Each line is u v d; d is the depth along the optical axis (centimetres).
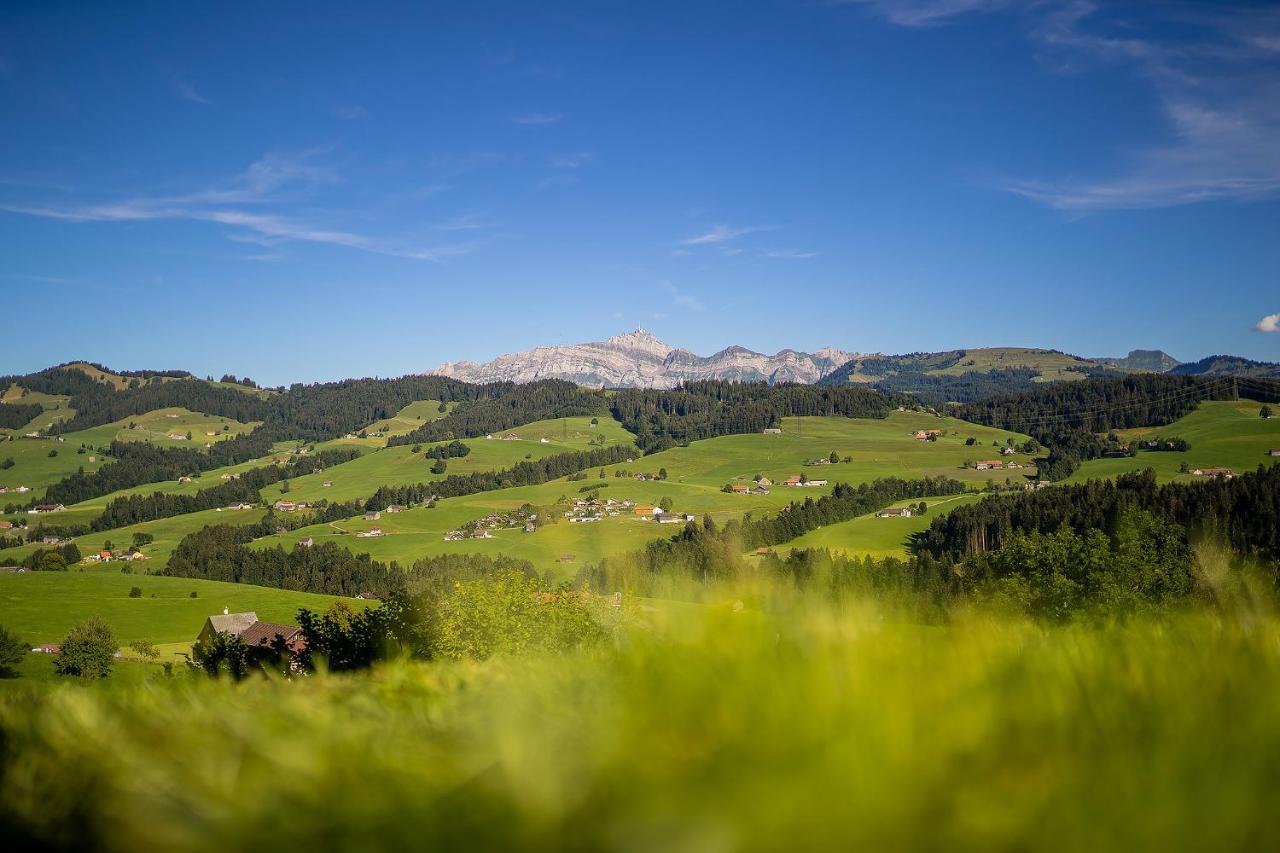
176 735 246
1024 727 199
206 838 167
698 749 192
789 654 265
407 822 162
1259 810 148
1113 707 215
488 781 172
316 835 162
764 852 141
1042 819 149
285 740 230
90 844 177
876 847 143
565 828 152
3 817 187
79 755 227
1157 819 145
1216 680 252
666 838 140
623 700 245
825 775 157
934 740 186
